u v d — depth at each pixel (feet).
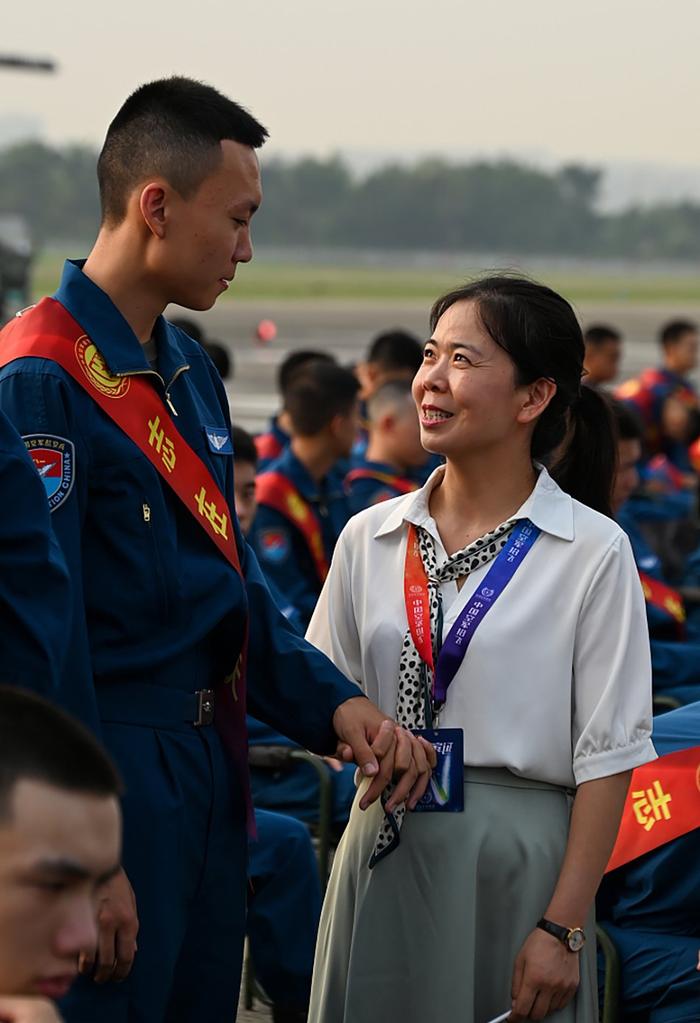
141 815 8.86
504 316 9.04
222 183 9.02
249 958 13.56
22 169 462.19
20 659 8.00
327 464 20.04
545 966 8.69
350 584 9.71
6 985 5.02
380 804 9.25
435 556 9.31
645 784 10.94
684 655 18.40
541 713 8.94
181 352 9.82
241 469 16.44
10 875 4.96
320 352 25.36
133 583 8.89
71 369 8.86
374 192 518.78
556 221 527.40
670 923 10.98
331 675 9.50
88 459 8.84
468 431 9.10
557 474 10.15
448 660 9.00
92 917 5.10
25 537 8.11
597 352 37.42
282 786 16.17
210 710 9.35
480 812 8.96
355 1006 9.19
